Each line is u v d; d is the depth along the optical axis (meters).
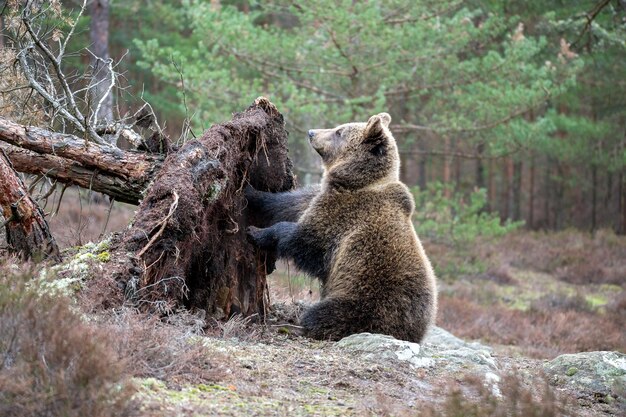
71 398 5.18
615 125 37.91
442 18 26.36
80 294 7.41
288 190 11.69
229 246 10.02
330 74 24.45
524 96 23.98
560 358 8.98
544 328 18.89
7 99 11.24
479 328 18.52
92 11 25.55
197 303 9.62
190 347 6.93
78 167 9.62
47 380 5.29
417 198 25.44
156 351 6.57
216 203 9.59
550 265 29.95
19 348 5.66
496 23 25.91
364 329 9.69
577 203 50.88
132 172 9.53
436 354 9.01
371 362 8.05
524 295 24.72
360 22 22.94
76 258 8.22
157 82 38.12
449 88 25.83
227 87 23.53
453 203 25.41
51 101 10.79
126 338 6.40
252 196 10.88
